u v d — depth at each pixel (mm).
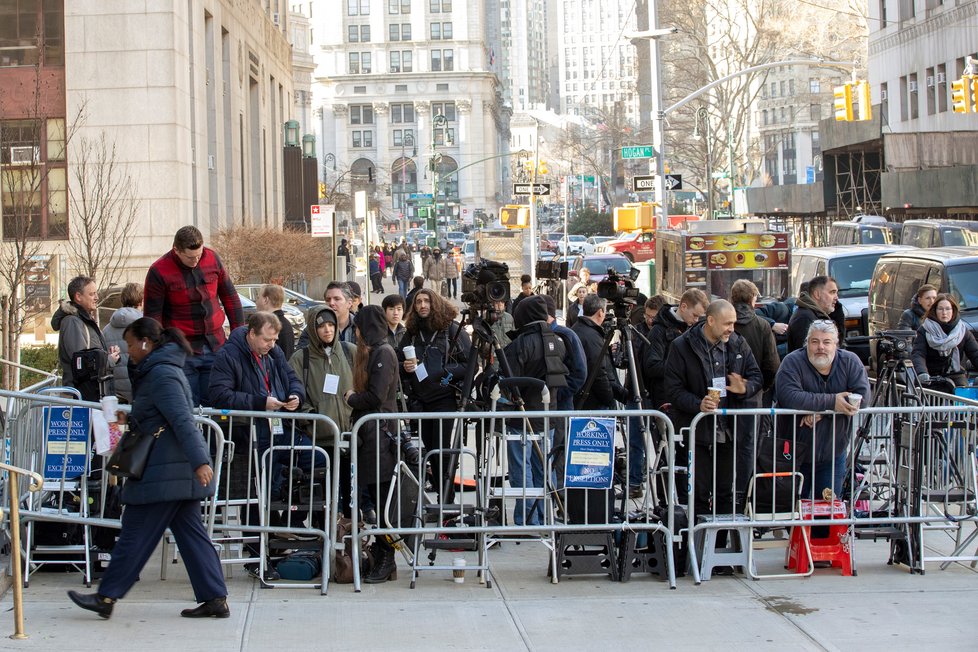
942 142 38500
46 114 29078
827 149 42750
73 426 8883
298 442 9289
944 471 9266
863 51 78062
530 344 10594
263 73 47594
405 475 9000
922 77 49688
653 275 30703
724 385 9195
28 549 8758
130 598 8477
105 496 8812
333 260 29125
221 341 10445
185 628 7711
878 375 10344
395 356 9227
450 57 157000
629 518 9086
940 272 17797
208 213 34750
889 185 37594
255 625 7816
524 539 9070
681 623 7895
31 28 30219
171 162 30281
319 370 9398
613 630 7758
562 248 59406
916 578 9031
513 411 9367
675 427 9766
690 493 8875
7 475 8711
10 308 18359
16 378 16312
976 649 7285
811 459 9078
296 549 9078
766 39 69312
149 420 7609
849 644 7422
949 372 13219
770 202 52281
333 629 7758
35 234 28203
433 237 66312
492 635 7656
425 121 157000
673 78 69062
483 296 9898
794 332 12672
